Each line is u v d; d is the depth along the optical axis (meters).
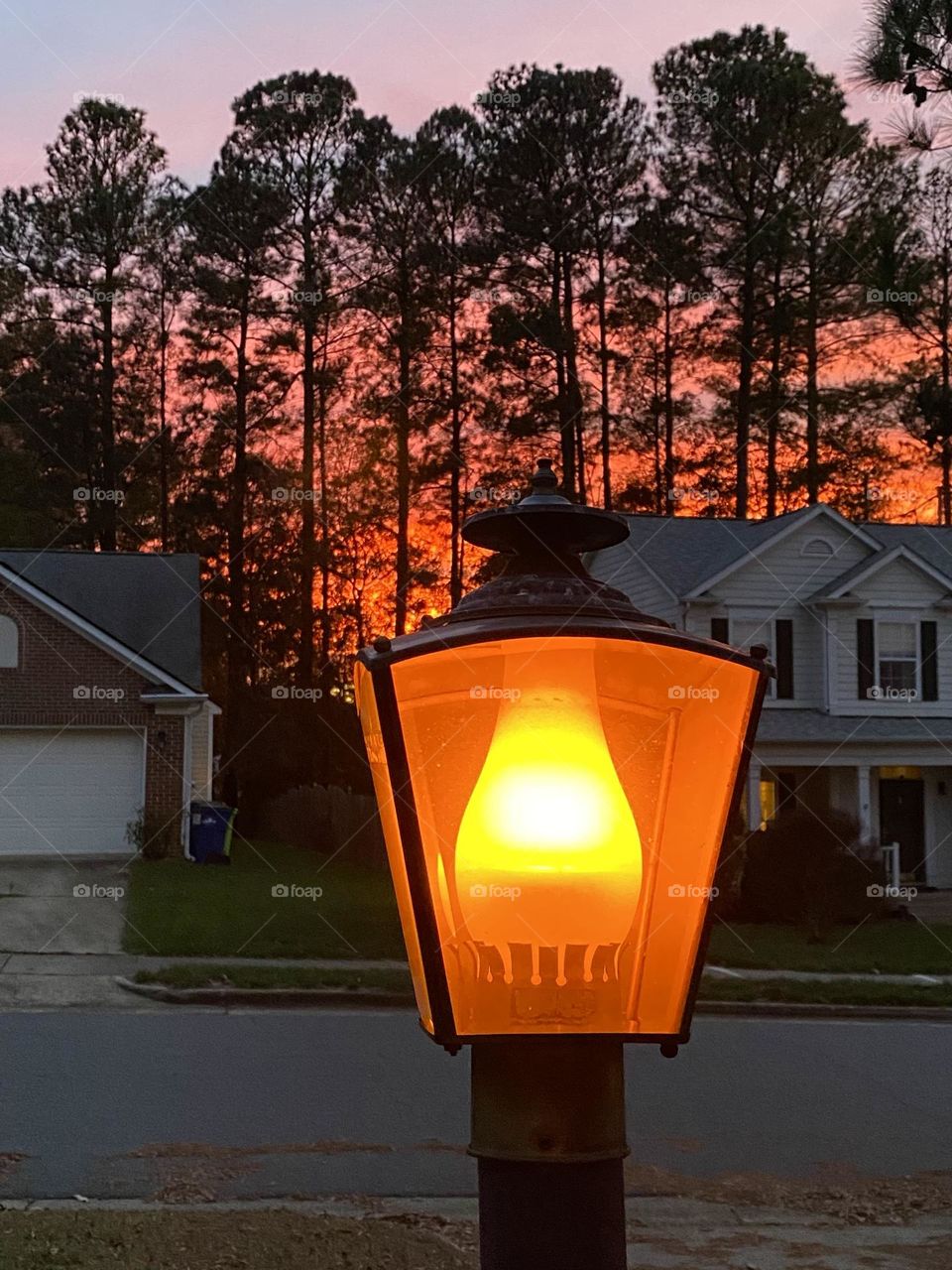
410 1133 7.98
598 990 1.72
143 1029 10.87
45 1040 10.34
